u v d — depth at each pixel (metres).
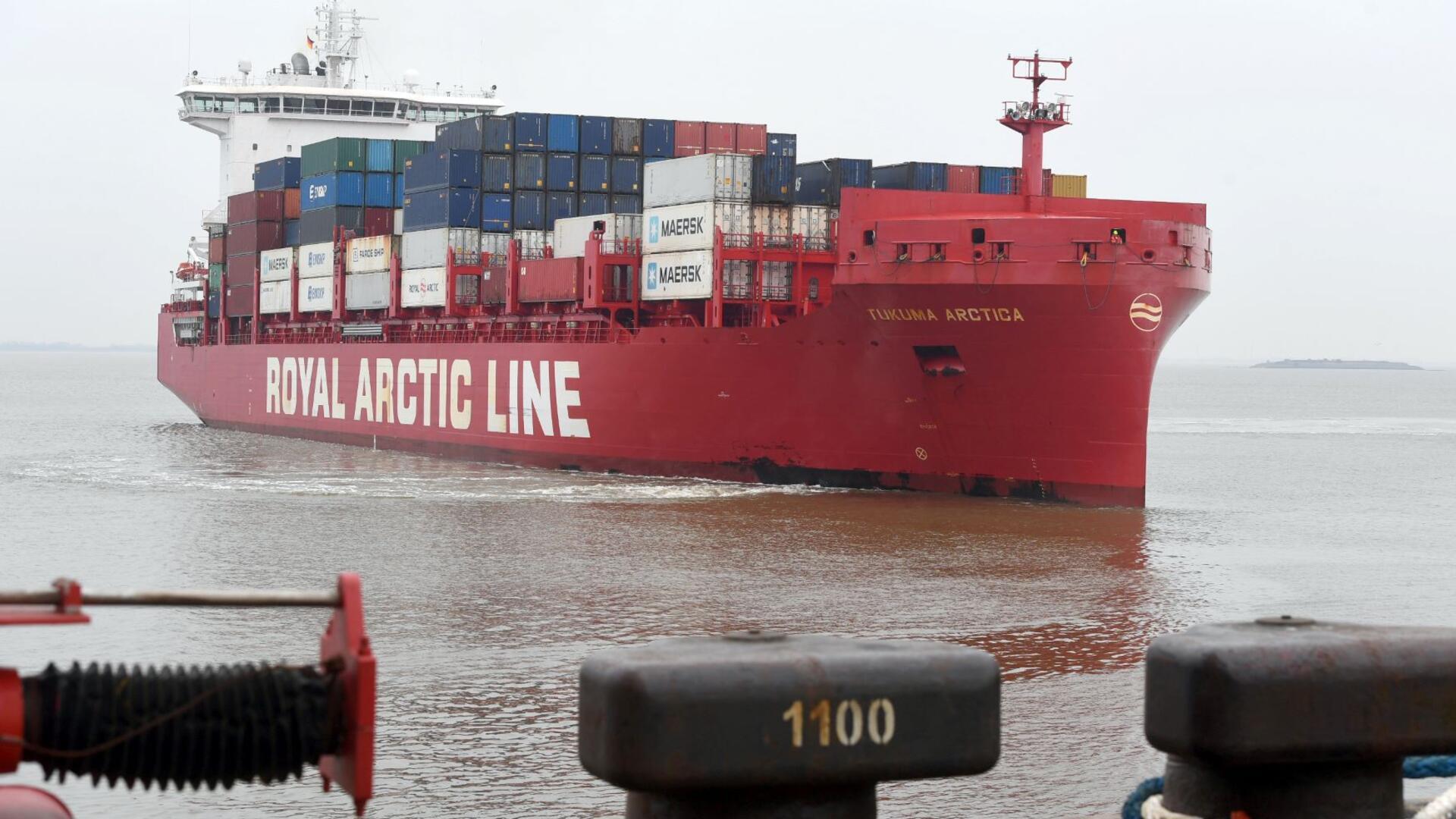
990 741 4.41
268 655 22.08
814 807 4.38
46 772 4.02
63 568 30.80
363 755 3.97
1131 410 37.59
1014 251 36.72
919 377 39.72
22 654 22.00
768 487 43.88
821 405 41.88
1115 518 37.28
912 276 37.75
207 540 34.44
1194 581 30.34
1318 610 27.36
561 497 42.06
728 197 43.09
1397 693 4.70
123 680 4.04
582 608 26.03
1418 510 46.19
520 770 16.28
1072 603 27.14
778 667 4.27
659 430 46.53
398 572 29.89
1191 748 4.72
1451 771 5.54
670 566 30.64
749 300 43.78
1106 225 36.22
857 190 38.97
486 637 23.53
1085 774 16.12
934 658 4.41
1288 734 4.64
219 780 4.09
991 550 32.75
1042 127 40.47
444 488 45.06
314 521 37.59
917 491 41.41
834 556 31.92
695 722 4.18
